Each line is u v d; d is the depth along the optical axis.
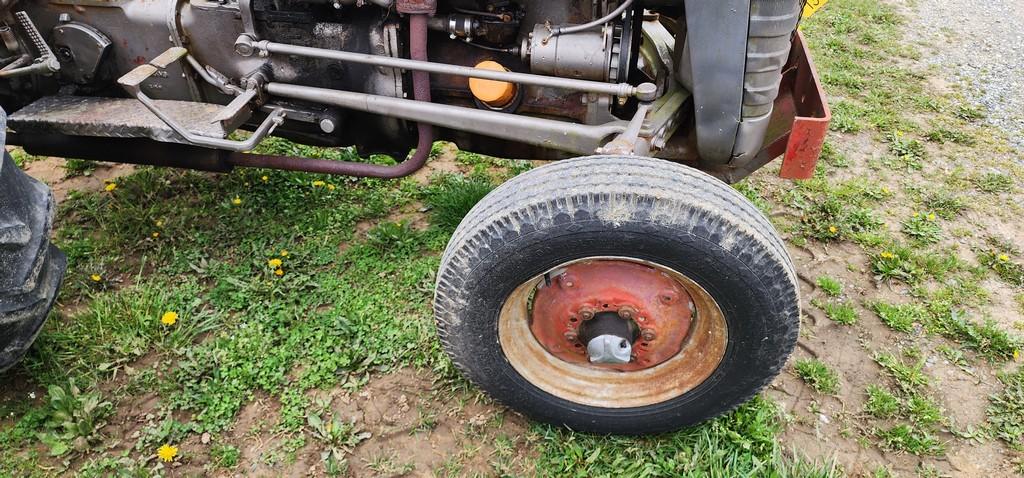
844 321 2.97
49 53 2.57
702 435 2.41
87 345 2.71
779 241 2.05
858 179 3.93
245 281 3.06
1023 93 4.99
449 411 2.54
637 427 2.36
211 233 3.31
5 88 2.82
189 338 2.78
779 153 2.68
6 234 2.12
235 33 2.55
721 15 2.15
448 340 2.23
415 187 3.69
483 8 2.46
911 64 5.41
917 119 4.60
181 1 2.54
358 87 2.64
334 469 2.33
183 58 2.63
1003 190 3.88
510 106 2.61
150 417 2.49
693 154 2.77
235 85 2.65
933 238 3.47
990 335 2.88
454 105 2.67
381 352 2.74
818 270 3.28
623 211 1.90
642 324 2.23
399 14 2.46
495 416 2.52
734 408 2.34
